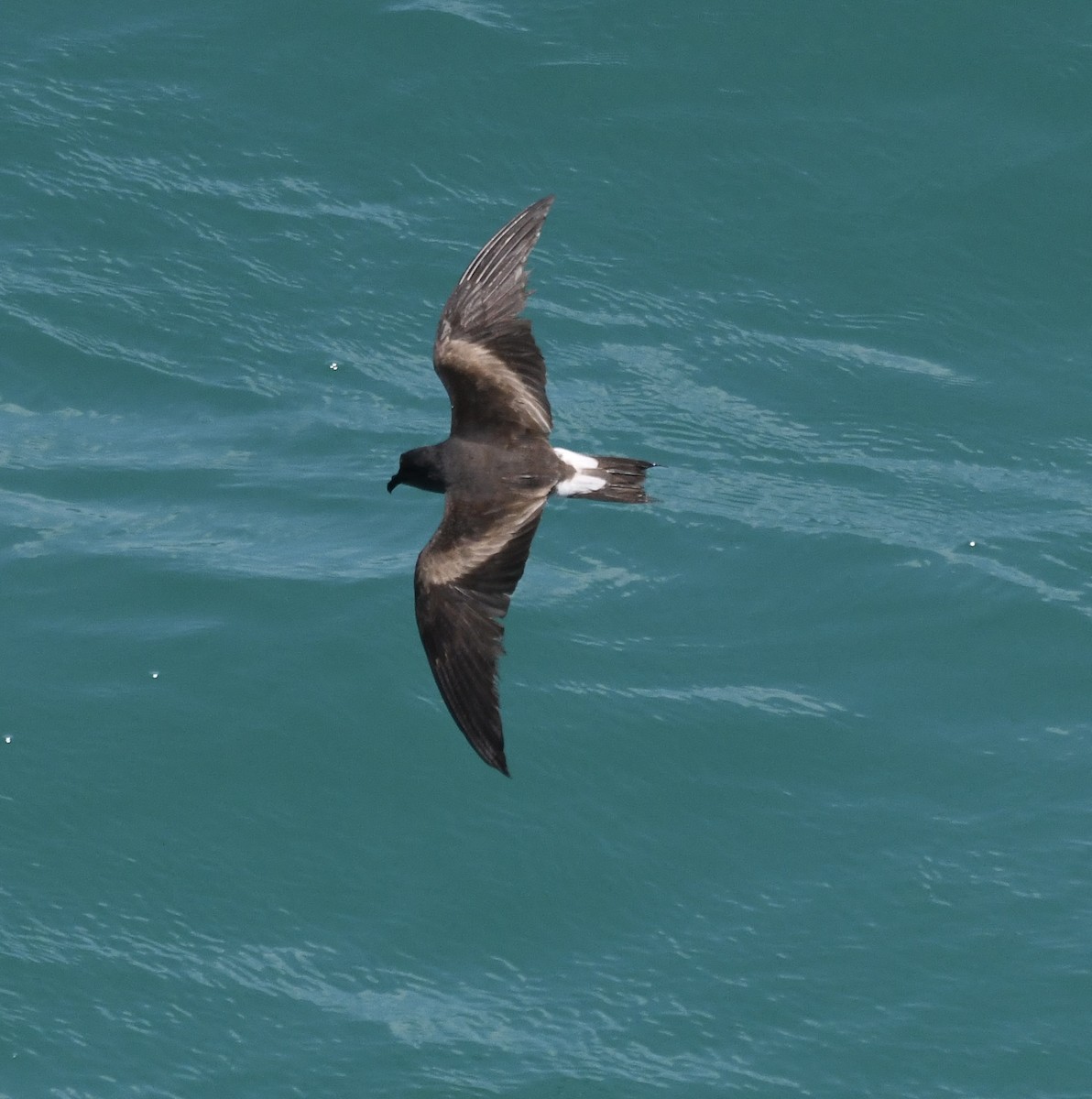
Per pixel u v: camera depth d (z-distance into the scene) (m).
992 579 19.64
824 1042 16.00
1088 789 17.88
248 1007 16.25
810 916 16.94
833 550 19.94
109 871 17.28
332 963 16.64
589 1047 15.96
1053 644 19.12
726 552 19.94
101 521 20.27
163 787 17.91
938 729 18.44
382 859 17.42
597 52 24.42
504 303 11.14
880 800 17.86
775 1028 16.11
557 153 23.67
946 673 18.92
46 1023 16.11
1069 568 19.84
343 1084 15.68
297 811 17.78
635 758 18.12
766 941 16.77
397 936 16.86
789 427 21.34
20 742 18.16
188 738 18.27
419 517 20.36
